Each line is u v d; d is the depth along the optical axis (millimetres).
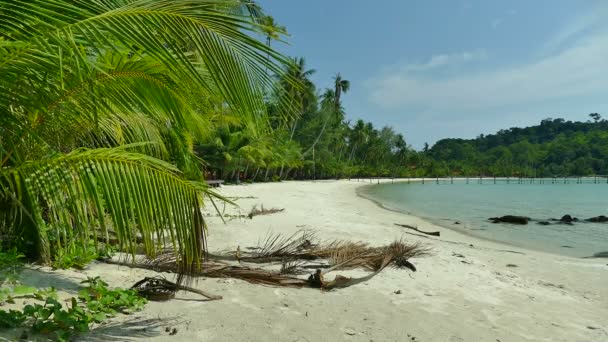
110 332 3416
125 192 2982
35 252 4848
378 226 14125
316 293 5273
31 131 2975
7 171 3033
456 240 13258
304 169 74812
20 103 2875
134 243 3064
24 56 2623
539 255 11133
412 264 7480
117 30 2535
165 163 3137
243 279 5477
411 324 4406
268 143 46188
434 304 5262
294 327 4000
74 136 3689
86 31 2473
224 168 40812
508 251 11211
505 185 83125
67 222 3072
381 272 6746
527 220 20484
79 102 3246
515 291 6371
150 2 2629
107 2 2791
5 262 4402
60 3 2414
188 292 4754
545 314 5293
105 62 3082
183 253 3488
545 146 148125
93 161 2967
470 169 131375
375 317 4527
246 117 2982
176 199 3229
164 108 3654
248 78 2828
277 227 11695
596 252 12430
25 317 3213
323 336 3852
